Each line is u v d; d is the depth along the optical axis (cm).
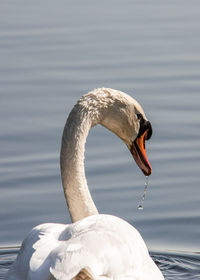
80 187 1112
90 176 1486
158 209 1360
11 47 2378
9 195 1412
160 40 2441
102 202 1385
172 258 1205
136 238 907
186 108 1792
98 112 1134
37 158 1559
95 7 3048
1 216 1341
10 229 1299
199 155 1558
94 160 1554
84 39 2481
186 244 1253
